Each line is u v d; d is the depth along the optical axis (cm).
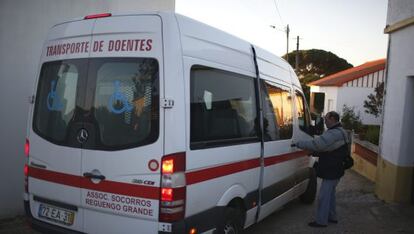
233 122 415
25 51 566
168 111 321
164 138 320
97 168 346
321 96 693
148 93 328
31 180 398
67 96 373
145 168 325
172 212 319
